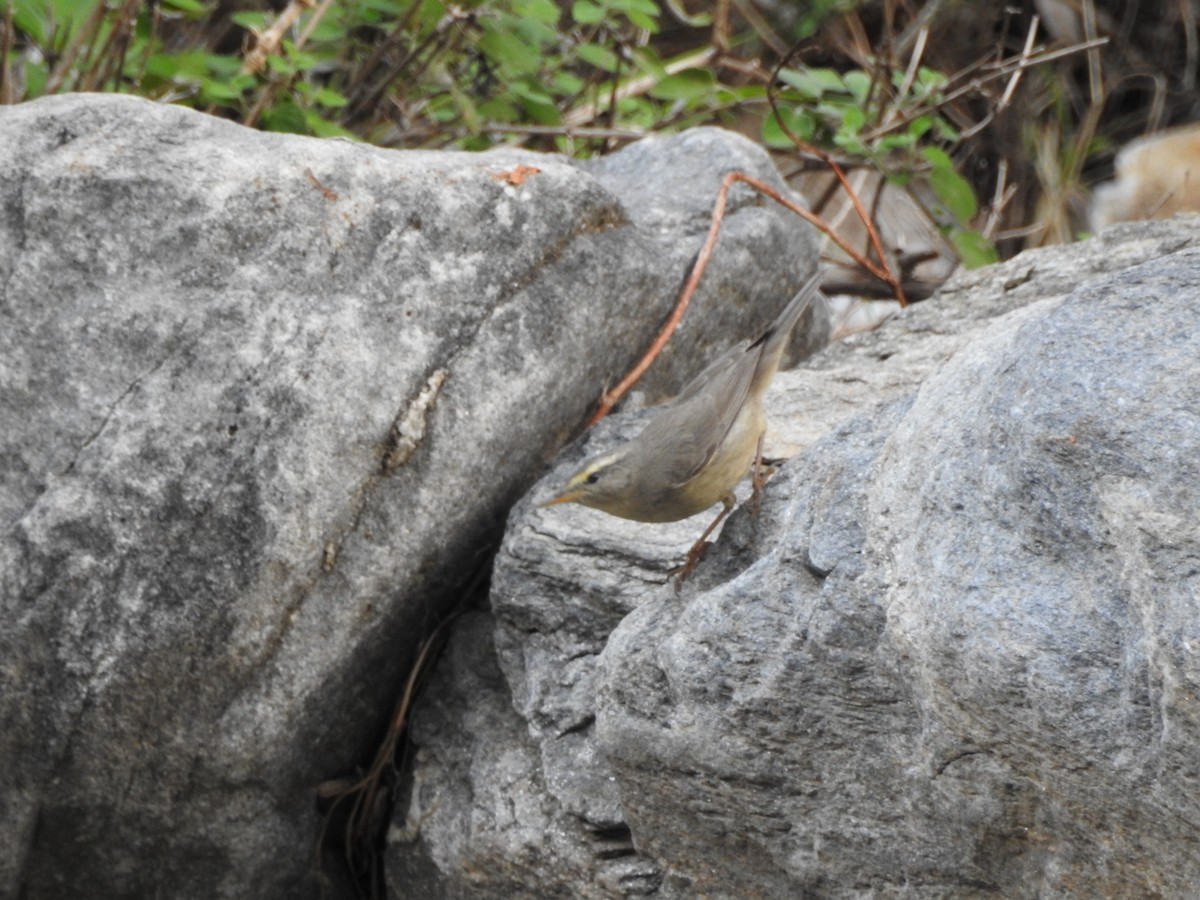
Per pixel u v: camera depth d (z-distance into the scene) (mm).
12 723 6000
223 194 6043
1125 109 14422
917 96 11031
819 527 4848
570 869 6203
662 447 6195
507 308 6617
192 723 6160
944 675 4254
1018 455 4094
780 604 4938
